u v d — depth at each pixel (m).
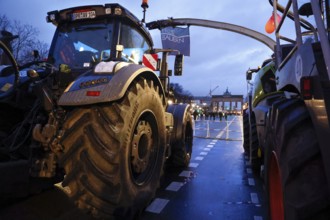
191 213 3.20
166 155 3.80
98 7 3.20
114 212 2.31
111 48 3.19
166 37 14.48
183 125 5.17
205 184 4.44
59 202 3.19
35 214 2.86
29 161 2.29
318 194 1.31
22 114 2.97
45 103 2.45
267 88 4.76
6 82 2.83
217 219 3.04
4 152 2.41
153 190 2.98
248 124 6.84
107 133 2.20
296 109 1.73
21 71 2.97
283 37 2.90
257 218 3.06
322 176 1.36
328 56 1.35
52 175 2.27
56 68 3.09
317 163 1.41
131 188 2.51
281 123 1.78
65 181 2.12
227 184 4.45
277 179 2.05
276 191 2.06
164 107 3.46
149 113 2.92
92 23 3.32
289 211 1.42
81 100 2.17
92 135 2.16
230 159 6.66
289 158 1.50
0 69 3.03
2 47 2.42
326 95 1.42
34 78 2.63
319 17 1.43
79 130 2.19
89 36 3.32
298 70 1.88
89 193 2.13
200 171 5.36
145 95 2.72
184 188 4.21
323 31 1.41
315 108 1.44
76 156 2.14
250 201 3.62
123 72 2.35
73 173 2.11
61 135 2.26
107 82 2.25
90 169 2.11
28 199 3.25
